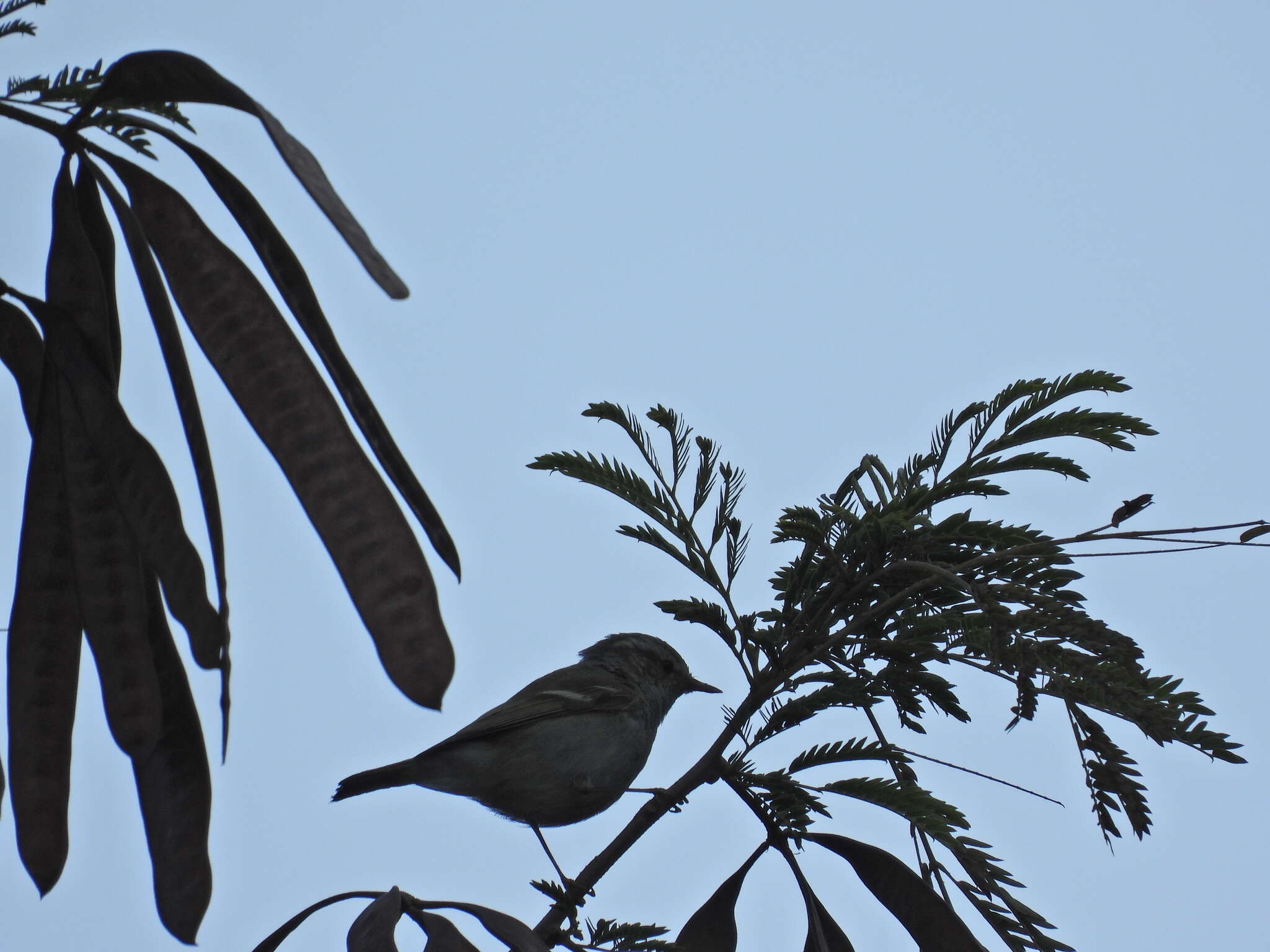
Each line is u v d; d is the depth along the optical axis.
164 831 5.57
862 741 6.67
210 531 4.79
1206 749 5.09
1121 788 5.25
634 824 6.66
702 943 6.91
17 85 5.91
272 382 4.51
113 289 5.57
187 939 5.42
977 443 7.18
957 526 6.46
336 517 4.34
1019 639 5.45
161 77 4.27
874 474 7.45
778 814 6.62
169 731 5.67
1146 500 5.75
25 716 5.66
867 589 6.82
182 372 4.85
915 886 6.33
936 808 6.12
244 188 4.55
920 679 6.59
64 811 5.65
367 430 4.41
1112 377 6.93
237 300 4.61
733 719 6.83
